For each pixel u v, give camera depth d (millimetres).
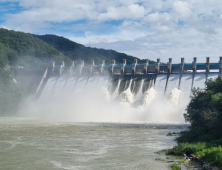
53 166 37188
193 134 56969
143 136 65188
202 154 39625
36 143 54000
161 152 45406
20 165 37688
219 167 34438
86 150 47469
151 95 133500
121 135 66688
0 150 47156
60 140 57906
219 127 51688
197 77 131750
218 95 62500
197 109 71625
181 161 38688
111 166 37031
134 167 36406
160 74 143375
